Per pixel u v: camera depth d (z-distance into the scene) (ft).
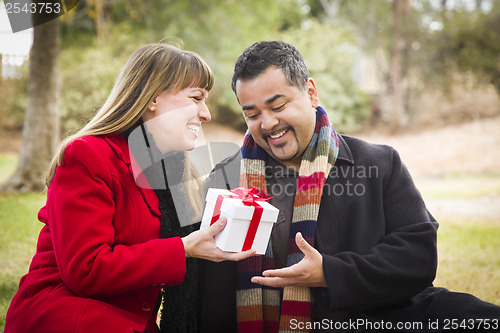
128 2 35.68
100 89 37.04
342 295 5.59
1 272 11.60
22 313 5.42
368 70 46.03
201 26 38.86
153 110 6.03
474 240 17.04
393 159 6.44
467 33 42.09
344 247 6.16
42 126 24.49
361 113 44.01
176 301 5.93
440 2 43.80
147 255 5.37
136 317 5.56
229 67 39.06
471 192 26.73
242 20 39.50
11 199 21.26
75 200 5.38
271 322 6.22
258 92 5.76
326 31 44.37
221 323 6.40
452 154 35.50
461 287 11.87
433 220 6.38
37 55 24.47
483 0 43.42
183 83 5.98
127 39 38.60
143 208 5.79
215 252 5.44
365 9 45.32
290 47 5.94
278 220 6.37
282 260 6.34
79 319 5.23
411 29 43.65
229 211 5.28
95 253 5.27
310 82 6.22
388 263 5.72
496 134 37.86
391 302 5.89
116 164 5.77
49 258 5.76
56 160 6.01
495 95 43.47
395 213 6.19
